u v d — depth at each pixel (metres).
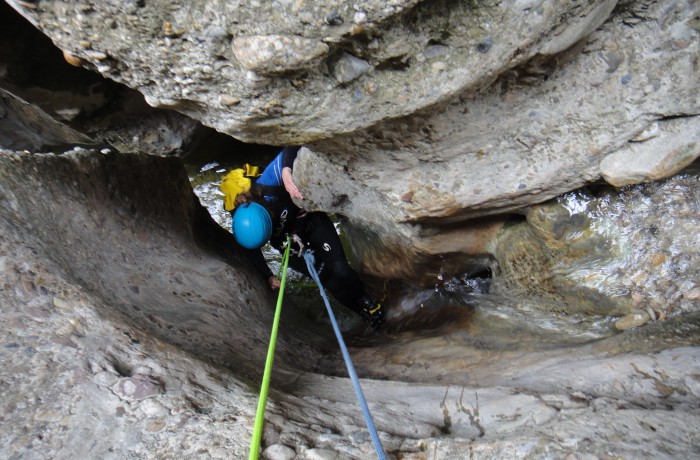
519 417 1.51
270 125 1.82
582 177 2.08
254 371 2.05
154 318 2.11
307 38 1.47
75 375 1.47
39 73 3.55
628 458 1.21
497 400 1.63
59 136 2.90
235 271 3.09
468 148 2.09
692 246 2.10
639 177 1.95
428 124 1.96
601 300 2.27
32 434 1.33
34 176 2.27
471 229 2.70
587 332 2.26
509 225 2.62
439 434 1.49
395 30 1.52
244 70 1.57
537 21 1.53
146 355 1.59
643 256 2.18
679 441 1.26
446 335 2.67
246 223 3.34
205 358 2.00
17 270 1.72
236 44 1.49
